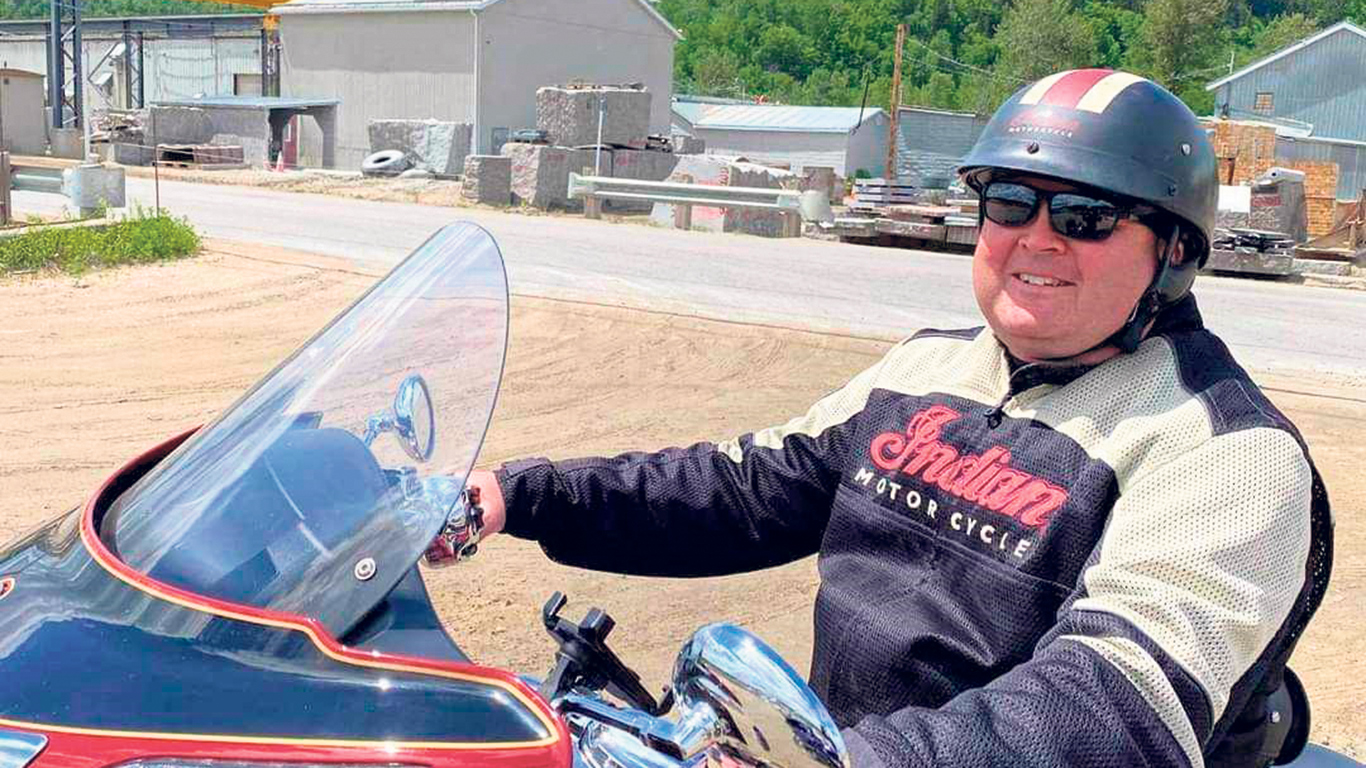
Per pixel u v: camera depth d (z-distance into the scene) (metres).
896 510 2.19
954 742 1.58
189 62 50.59
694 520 2.41
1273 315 12.23
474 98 34.38
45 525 2.07
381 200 23.69
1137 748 1.61
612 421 7.53
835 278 13.36
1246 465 1.83
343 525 1.68
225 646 1.53
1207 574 1.75
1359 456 7.17
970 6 114.38
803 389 8.44
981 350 2.25
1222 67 79.44
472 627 4.50
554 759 1.48
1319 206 23.80
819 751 1.35
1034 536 1.99
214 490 1.77
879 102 97.38
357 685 1.49
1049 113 2.06
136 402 7.93
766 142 56.97
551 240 15.83
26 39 54.31
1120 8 104.62
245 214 18.41
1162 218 2.02
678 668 1.46
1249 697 1.87
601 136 25.33
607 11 37.03
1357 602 5.09
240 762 1.43
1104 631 1.72
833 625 2.19
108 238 13.38
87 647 1.53
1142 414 1.98
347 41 36.34
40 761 1.42
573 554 2.40
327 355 2.01
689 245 16.17
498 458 6.71
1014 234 2.05
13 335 9.80
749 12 118.50
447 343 1.93
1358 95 52.25
